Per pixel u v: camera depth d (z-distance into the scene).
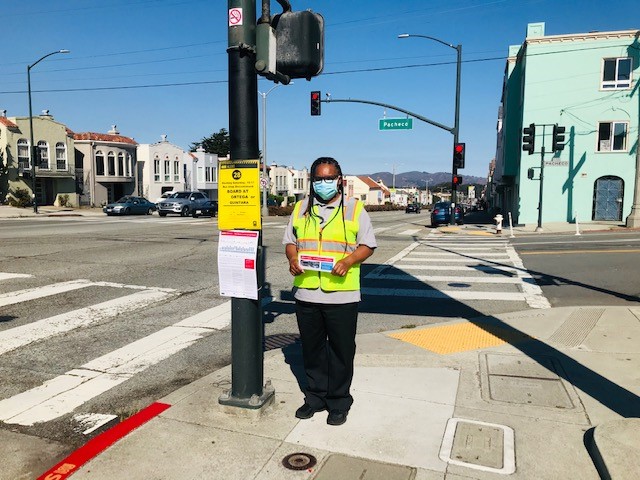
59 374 4.92
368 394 4.14
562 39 26.12
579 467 3.08
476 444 3.34
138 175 55.31
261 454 3.22
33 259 11.71
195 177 62.59
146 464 3.11
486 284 9.45
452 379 4.48
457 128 26.17
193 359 5.36
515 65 31.84
